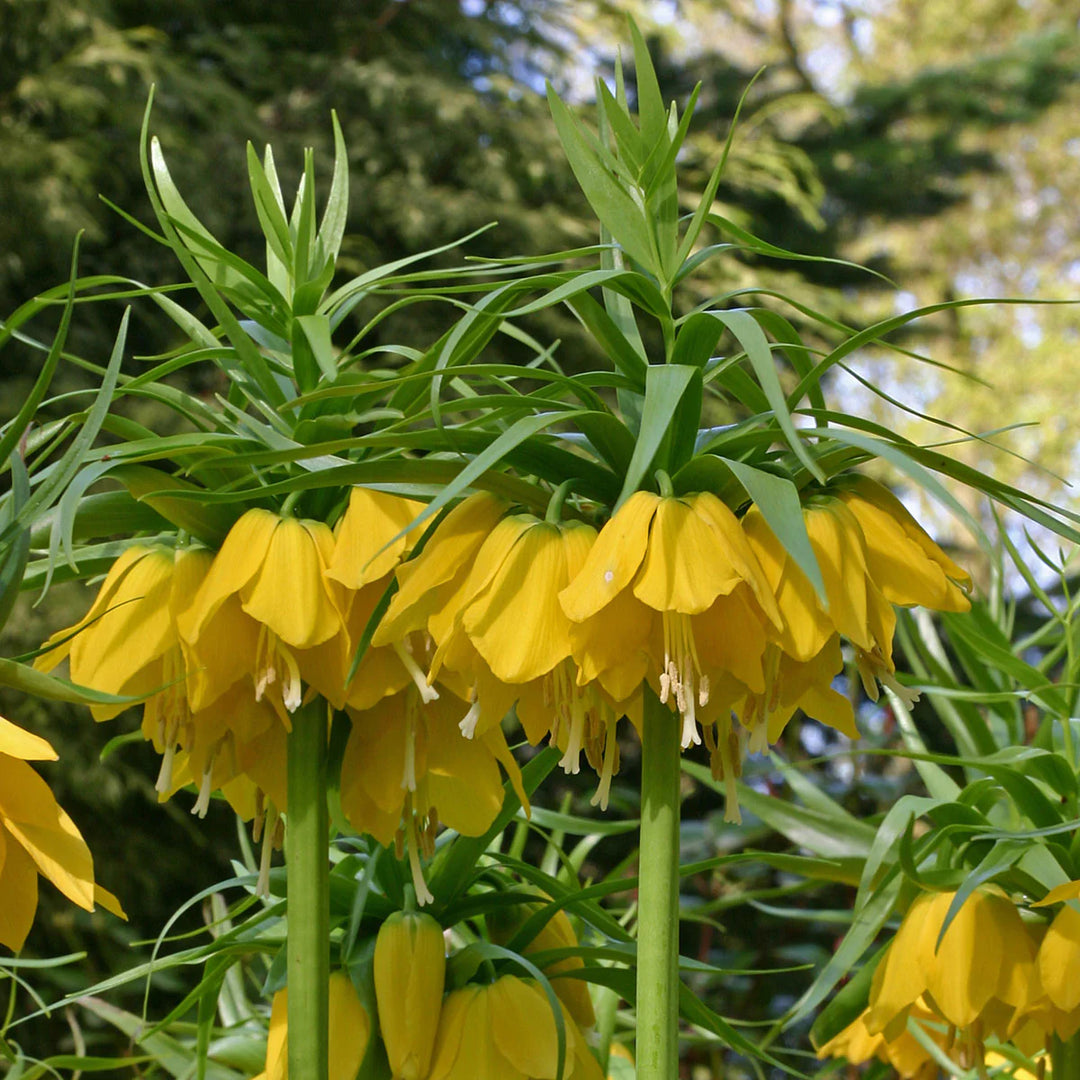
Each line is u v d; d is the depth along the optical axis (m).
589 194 1.05
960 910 1.14
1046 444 8.74
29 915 1.04
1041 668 1.29
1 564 0.98
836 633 1.07
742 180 5.73
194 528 1.06
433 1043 1.09
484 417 1.06
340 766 1.10
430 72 5.33
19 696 3.52
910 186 7.95
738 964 2.22
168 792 1.08
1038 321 9.11
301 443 1.07
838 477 1.07
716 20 8.87
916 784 2.07
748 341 0.99
